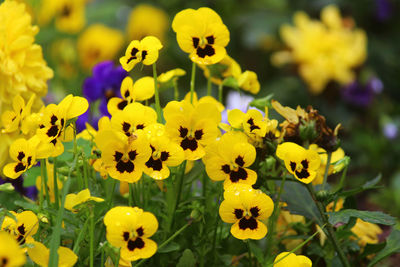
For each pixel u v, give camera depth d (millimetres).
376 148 2744
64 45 2549
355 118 3035
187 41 1035
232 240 1130
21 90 1163
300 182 1061
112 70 1371
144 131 1004
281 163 1059
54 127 1016
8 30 1161
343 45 2846
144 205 1081
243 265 1135
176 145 1004
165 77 1104
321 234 1096
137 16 2932
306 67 2877
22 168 1017
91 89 1373
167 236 1067
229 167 1021
